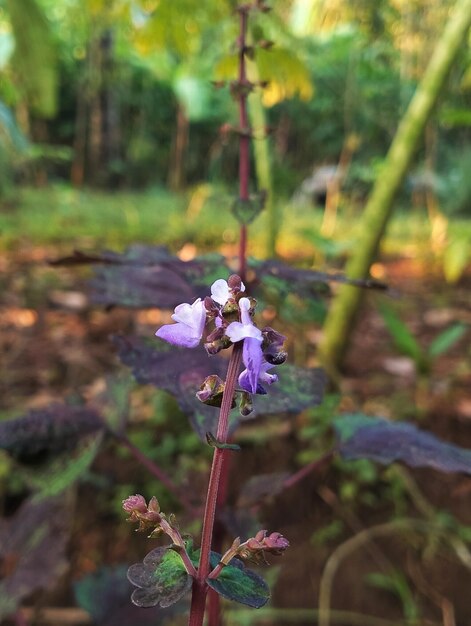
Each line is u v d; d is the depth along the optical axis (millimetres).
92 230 815
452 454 169
